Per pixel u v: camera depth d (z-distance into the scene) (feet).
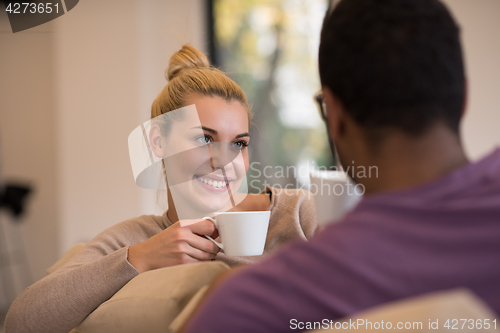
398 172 1.84
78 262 3.70
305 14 13.34
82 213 12.37
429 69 1.78
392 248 1.66
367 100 1.84
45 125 12.96
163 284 2.79
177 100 4.10
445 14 1.86
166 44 12.87
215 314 1.80
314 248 1.77
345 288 1.66
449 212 1.66
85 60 12.53
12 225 12.66
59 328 3.26
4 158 13.00
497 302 1.57
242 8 13.35
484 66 11.50
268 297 1.75
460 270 1.59
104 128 12.46
